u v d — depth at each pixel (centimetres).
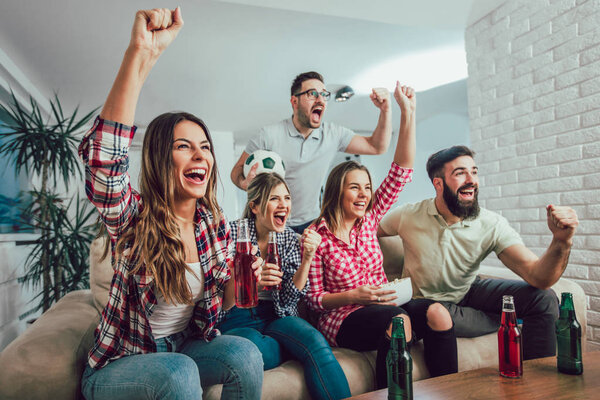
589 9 214
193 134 99
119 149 80
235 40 337
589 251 214
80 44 326
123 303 96
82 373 107
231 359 100
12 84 365
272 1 262
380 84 466
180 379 86
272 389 121
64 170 291
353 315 141
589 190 214
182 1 274
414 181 664
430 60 403
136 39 75
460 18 286
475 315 158
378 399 89
